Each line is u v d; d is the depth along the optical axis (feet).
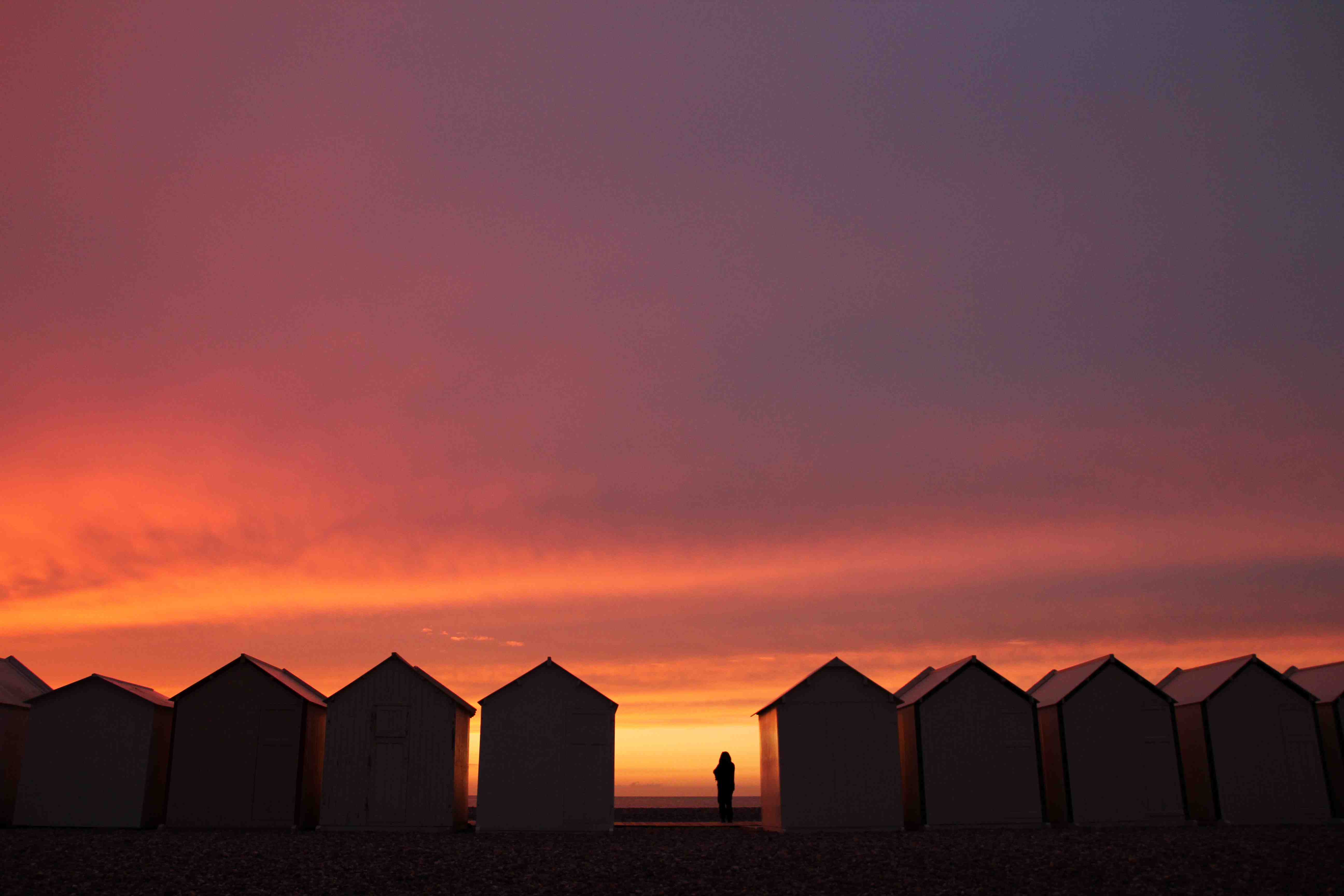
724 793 131.03
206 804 111.14
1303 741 119.85
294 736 113.29
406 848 94.17
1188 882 73.36
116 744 114.83
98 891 69.87
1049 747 121.19
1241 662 123.13
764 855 89.15
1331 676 129.59
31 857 84.07
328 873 78.02
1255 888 70.59
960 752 116.37
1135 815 115.44
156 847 91.61
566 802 112.78
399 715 114.21
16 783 119.24
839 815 112.57
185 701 113.91
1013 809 115.03
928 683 128.77
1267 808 117.70
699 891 71.77
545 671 117.08
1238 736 120.06
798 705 115.85
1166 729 118.11
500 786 112.98
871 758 114.42
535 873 78.74
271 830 110.32
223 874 76.79
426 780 112.68
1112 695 118.93
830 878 76.84
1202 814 119.44
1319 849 87.76
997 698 118.11
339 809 111.24
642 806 198.90
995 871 79.61
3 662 128.98
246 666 115.34
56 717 115.34
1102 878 75.46
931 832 110.83
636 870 80.53
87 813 112.78
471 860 85.61
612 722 115.55
